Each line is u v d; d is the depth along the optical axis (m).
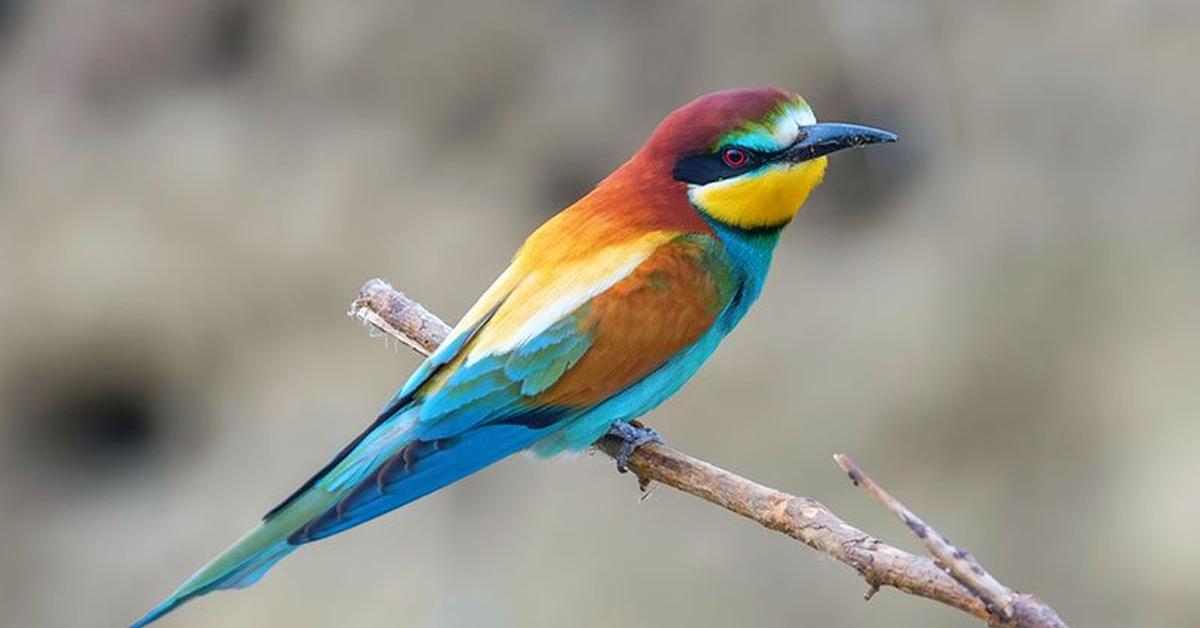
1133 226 15.23
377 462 6.74
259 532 6.45
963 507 14.63
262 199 17.56
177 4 18.75
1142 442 14.45
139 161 17.97
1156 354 14.65
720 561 14.51
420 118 17.92
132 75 18.70
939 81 16.56
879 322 15.42
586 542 14.84
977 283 15.34
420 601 14.93
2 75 18.95
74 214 17.73
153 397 17.17
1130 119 15.79
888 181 16.56
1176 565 14.05
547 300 7.14
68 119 18.58
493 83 17.89
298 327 17.11
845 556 5.55
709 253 7.26
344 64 18.20
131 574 16.27
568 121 17.61
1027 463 14.70
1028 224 15.54
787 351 15.51
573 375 7.09
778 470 15.07
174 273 17.31
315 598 15.20
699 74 17.36
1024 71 16.33
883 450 14.99
